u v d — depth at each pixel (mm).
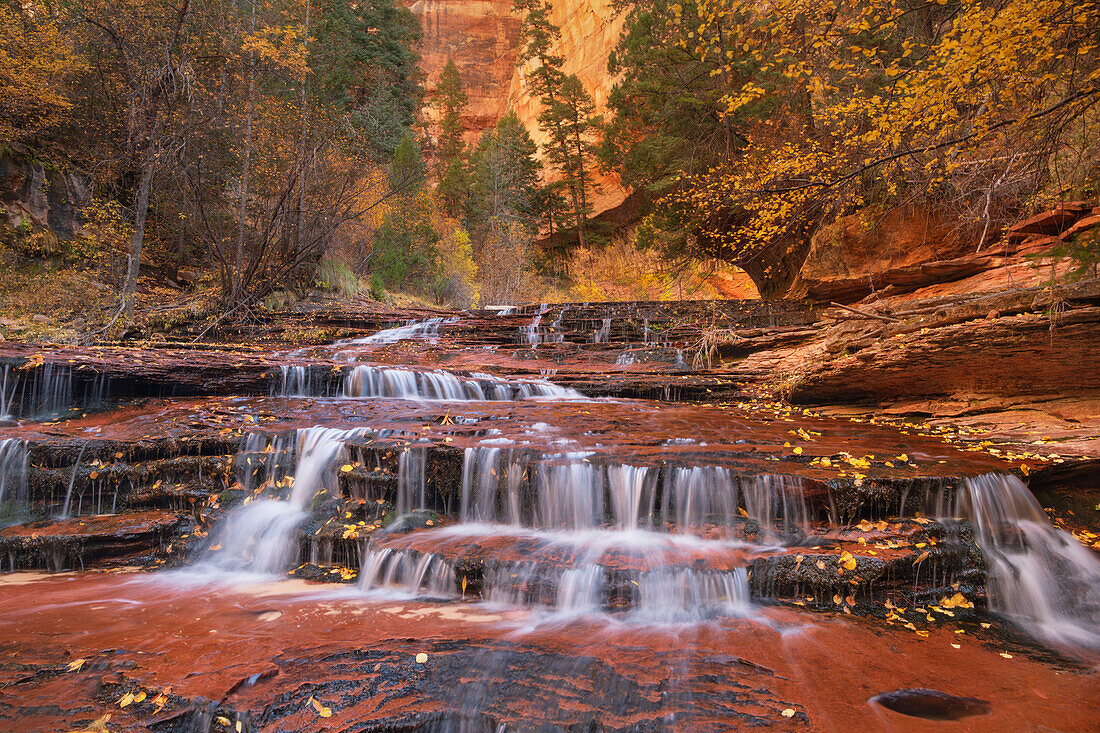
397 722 3082
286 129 17469
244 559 5586
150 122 14227
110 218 15023
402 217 24859
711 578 4480
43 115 14664
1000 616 4469
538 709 3174
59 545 5465
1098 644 4094
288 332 14828
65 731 2916
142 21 14008
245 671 3420
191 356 10141
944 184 9445
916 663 3715
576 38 48062
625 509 5645
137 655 3633
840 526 5184
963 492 5309
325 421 7742
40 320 12523
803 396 9781
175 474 6395
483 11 60781
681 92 17641
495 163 37844
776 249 17609
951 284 9883
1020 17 4617
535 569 4609
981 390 7949
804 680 3449
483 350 14469
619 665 3553
